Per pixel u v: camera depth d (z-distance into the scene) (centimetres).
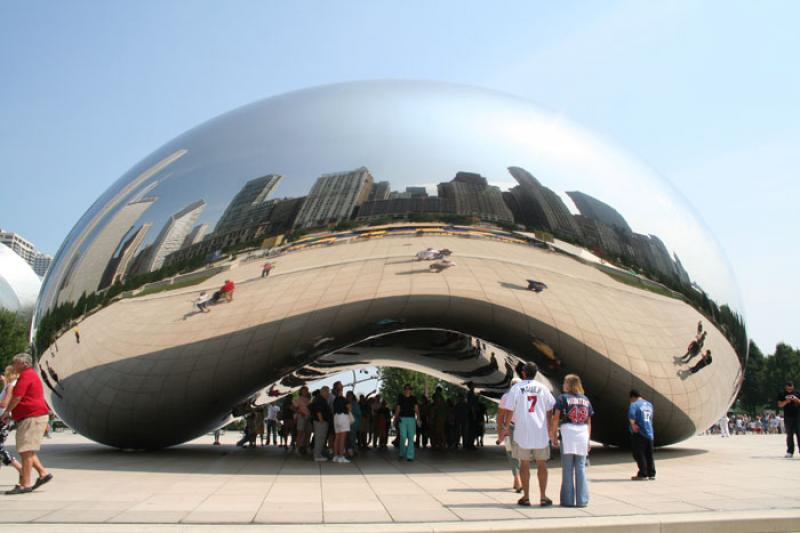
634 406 831
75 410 1052
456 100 986
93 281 944
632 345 954
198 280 876
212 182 909
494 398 1477
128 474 848
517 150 925
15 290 6406
